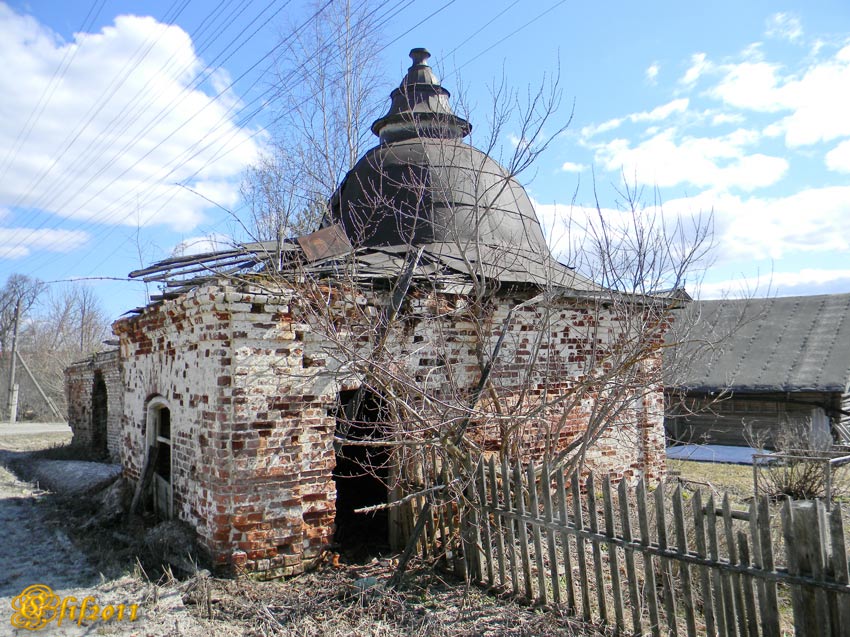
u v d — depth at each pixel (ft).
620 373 21.90
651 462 33.27
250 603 18.81
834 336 57.00
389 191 31.81
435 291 23.81
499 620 16.96
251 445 20.92
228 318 21.04
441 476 20.49
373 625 17.16
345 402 28.25
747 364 56.85
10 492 37.42
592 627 16.30
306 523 21.89
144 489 27.53
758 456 32.42
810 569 12.54
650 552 15.25
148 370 28.60
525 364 28.07
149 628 17.21
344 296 21.59
